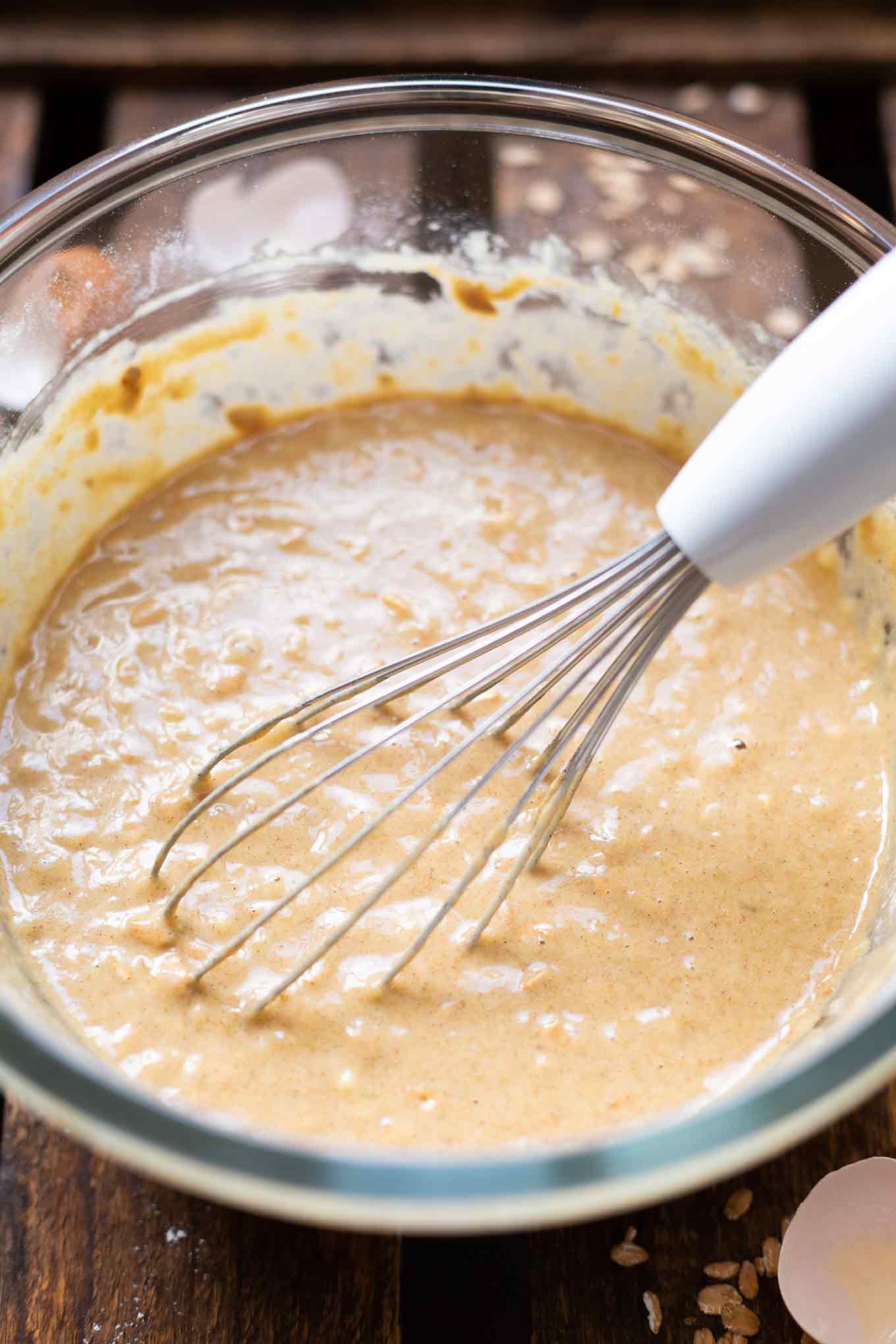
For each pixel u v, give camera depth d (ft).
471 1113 1.81
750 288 2.10
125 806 1.97
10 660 2.06
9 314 1.99
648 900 1.91
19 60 2.46
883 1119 1.92
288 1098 1.81
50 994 1.87
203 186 2.07
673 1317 1.85
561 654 2.04
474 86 2.06
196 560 2.13
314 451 2.21
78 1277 1.86
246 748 1.99
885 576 2.04
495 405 2.26
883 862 1.94
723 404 2.19
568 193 2.13
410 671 2.03
